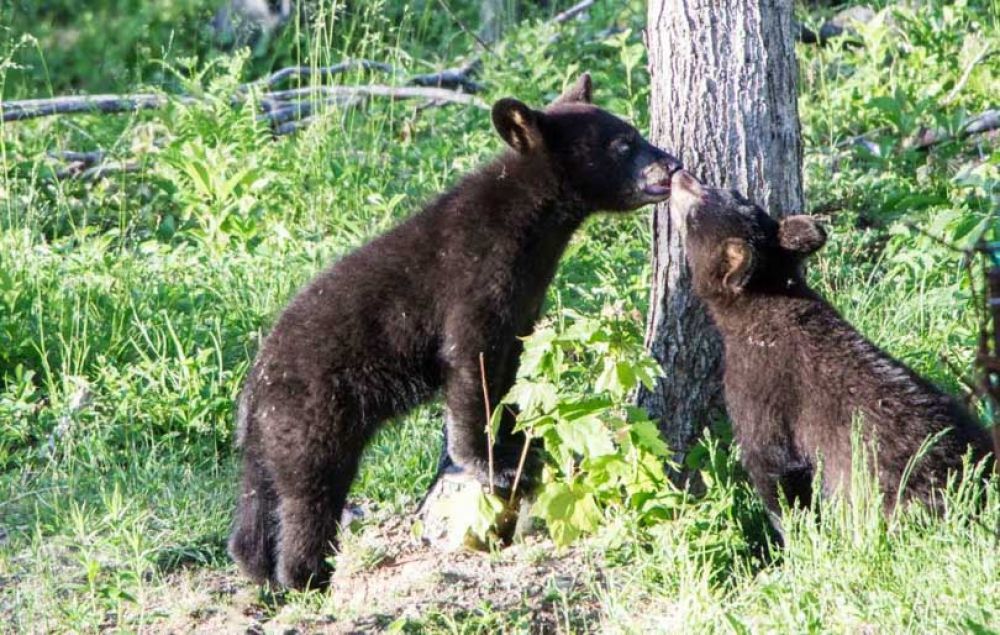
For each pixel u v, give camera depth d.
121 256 15.80
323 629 9.89
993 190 13.95
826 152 17.22
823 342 10.28
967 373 11.71
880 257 14.66
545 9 24.14
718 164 11.04
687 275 11.19
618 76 19.59
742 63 10.93
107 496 11.88
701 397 11.29
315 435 10.91
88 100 19.62
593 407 10.39
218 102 18.20
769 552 10.41
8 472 12.89
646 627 9.38
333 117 18.75
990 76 18.31
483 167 11.55
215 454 12.98
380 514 11.91
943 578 8.94
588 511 10.45
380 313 11.10
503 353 11.26
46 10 25.33
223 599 10.81
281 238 16.03
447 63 22.58
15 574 11.08
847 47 20.55
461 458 11.29
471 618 9.69
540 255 11.43
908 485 9.83
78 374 13.71
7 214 16.78
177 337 14.23
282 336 11.16
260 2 24.17
